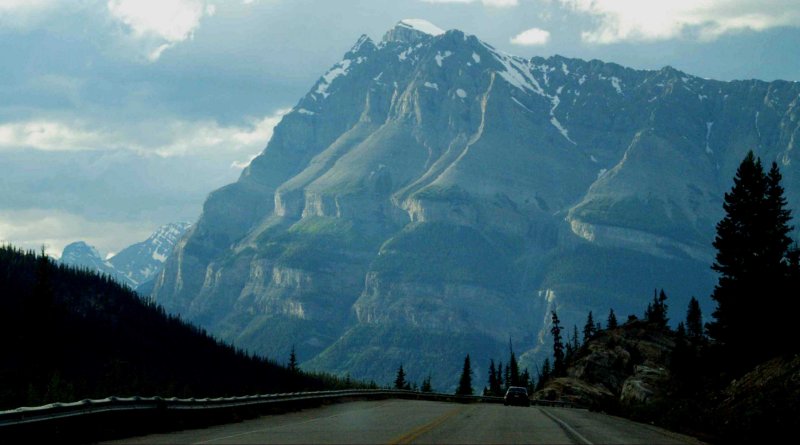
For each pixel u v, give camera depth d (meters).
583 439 35.69
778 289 74.38
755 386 54.53
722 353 77.25
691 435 42.66
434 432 37.25
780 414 37.81
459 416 51.56
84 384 136.38
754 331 74.56
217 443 31.41
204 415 42.38
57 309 154.00
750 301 75.69
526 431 39.25
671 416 51.56
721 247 83.81
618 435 39.44
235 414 46.34
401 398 101.69
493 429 40.09
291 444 30.98
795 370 51.09
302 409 61.59
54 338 149.88
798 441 35.75
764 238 82.56
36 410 30.31
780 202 83.94
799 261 78.38
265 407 53.12
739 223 84.19
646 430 44.75
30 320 149.75
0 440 28.58
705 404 57.56
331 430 38.22
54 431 31.25
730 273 82.12
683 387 77.12
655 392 85.50
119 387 144.12
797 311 71.44
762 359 71.81
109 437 33.34
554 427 43.06
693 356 80.88
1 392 56.34
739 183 84.50
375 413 55.12
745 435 37.69
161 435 35.47
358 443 31.42
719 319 79.06
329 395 73.25
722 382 72.25
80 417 32.72
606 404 83.81
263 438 33.72
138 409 36.31
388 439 33.25
